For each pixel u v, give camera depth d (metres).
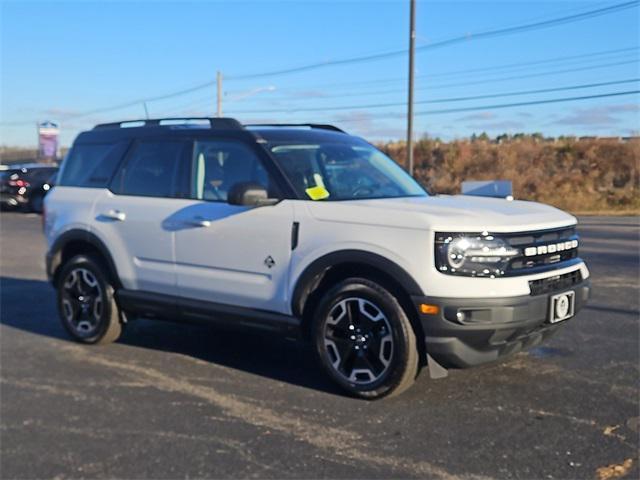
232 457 4.05
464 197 5.79
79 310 6.67
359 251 4.80
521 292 4.56
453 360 4.61
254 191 5.20
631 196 30.64
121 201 6.33
